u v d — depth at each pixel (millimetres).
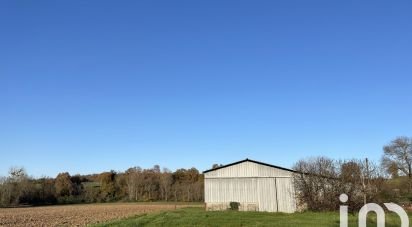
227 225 26359
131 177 121625
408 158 76812
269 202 44844
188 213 37312
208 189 47438
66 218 50344
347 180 39188
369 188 38562
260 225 25859
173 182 122750
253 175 46031
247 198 45844
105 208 77625
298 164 42969
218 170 47531
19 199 98375
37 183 107062
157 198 119125
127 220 33625
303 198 41719
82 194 114500
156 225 27234
